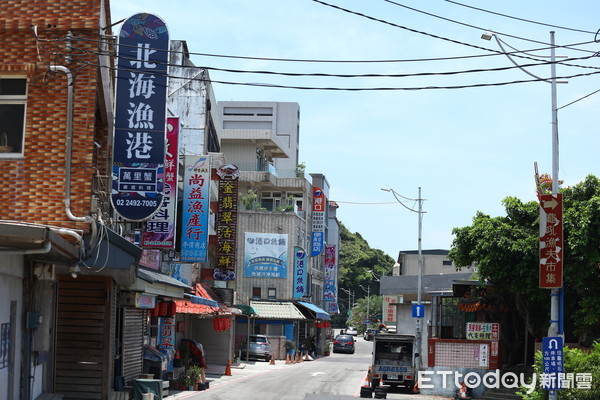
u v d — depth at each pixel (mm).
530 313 30000
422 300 49438
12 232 10344
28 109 15523
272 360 48625
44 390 17250
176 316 34406
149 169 18141
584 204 25281
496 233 28219
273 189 70938
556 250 20938
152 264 25922
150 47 18203
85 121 15531
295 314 57156
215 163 43000
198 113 40719
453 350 31219
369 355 70875
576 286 25672
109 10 17125
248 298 58469
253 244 58250
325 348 68750
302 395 27391
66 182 15312
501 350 33969
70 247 12312
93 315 19250
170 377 27844
